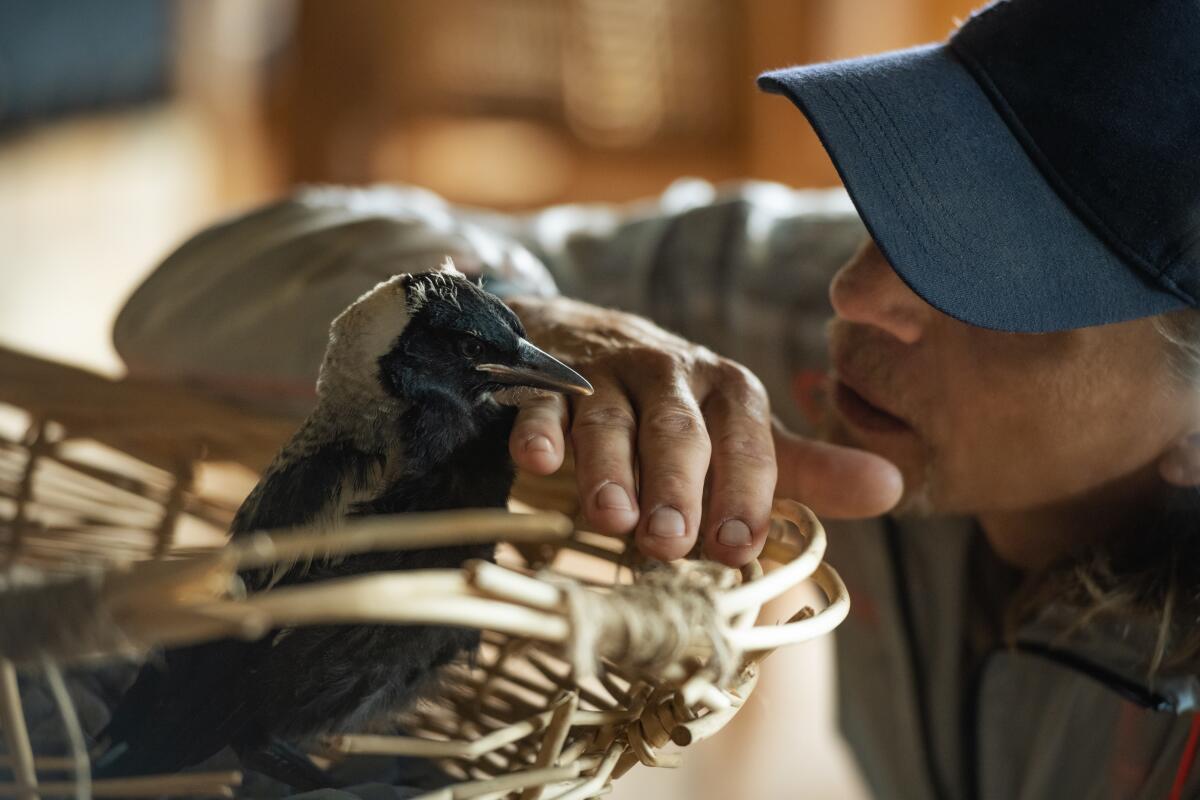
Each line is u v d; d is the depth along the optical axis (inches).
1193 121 45.8
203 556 28.4
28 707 48.0
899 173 46.3
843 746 68.0
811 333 67.1
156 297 66.3
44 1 219.0
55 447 57.9
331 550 43.3
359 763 46.4
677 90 160.9
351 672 42.8
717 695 34.4
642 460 42.1
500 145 172.2
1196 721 47.2
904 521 59.7
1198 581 46.3
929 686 59.9
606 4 159.9
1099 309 45.5
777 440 46.9
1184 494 47.5
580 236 77.0
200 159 238.7
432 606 27.8
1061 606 51.4
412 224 64.2
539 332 52.0
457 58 168.7
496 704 46.1
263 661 42.9
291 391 61.7
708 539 41.6
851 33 144.4
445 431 45.9
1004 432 49.1
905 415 50.6
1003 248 45.8
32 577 30.5
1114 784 50.3
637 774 99.1
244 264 64.7
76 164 231.9
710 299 70.3
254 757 45.3
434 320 45.8
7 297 179.9
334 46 165.2
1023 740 55.6
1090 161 46.4
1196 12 46.4
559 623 29.7
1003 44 49.1
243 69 249.1
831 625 36.1
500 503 47.4
